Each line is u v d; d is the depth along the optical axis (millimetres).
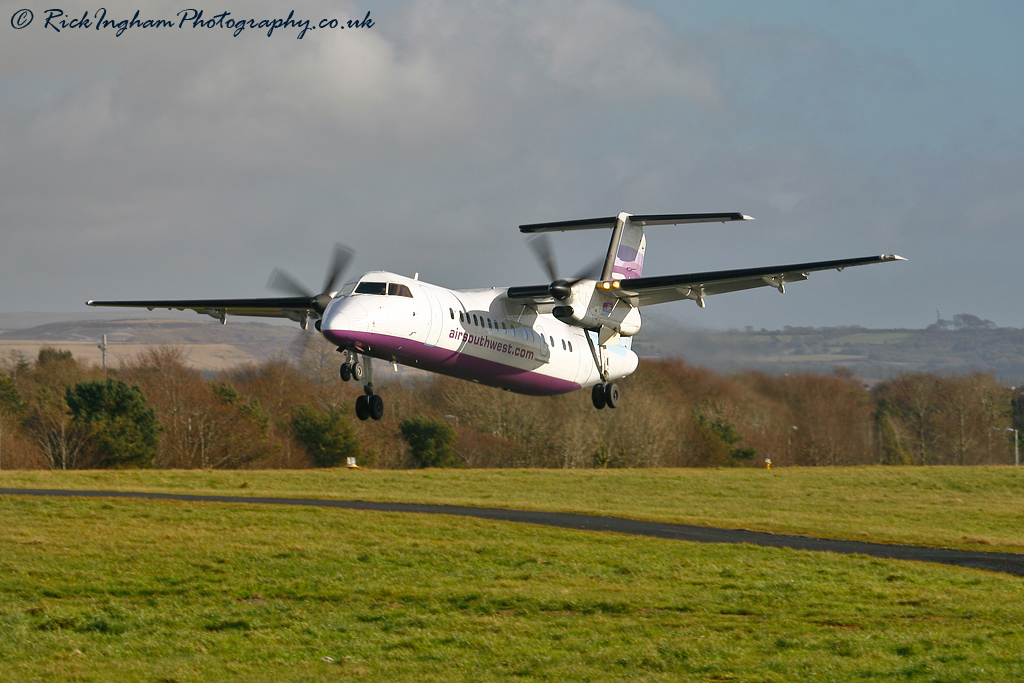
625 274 101938
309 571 64438
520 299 97438
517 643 48094
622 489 121062
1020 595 60188
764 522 92312
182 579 62062
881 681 41375
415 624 52312
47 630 50875
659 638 49031
